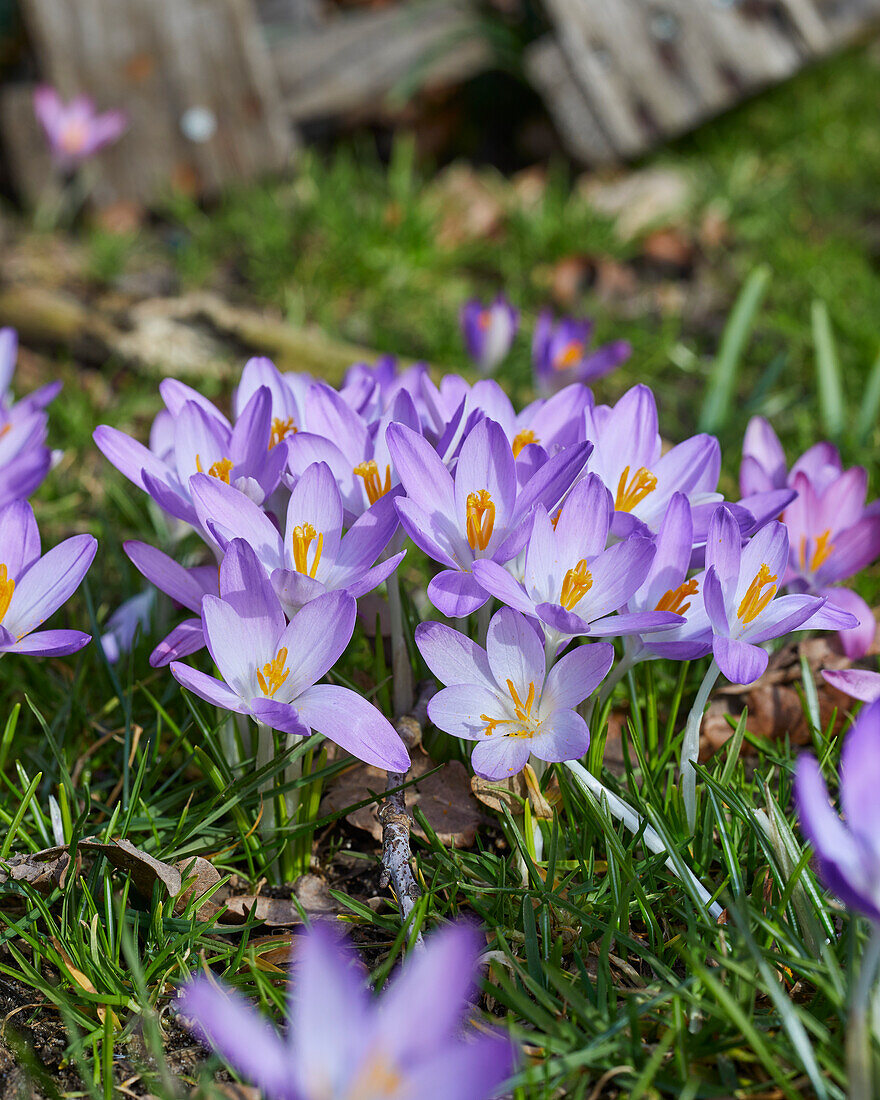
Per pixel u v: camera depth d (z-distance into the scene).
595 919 0.50
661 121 1.33
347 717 0.49
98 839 0.52
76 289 1.07
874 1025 0.46
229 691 0.49
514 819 0.52
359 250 1.09
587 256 1.13
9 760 0.57
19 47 1.34
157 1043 0.47
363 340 1.02
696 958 0.48
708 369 0.97
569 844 0.53
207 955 0.51
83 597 0.64
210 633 0.49
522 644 0.50
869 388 0.75
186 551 0.63
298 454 0.53
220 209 1.28
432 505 0.51
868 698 0.53
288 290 1.05
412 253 1.12
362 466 0.53
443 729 0.49
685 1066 0.47
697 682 0.59
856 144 1.40
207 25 1.24
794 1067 0.47
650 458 0.55
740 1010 0.46
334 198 1.18
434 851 0.52
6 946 0.51
